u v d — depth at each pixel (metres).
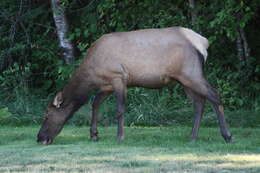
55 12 28.12
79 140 19.06
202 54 17.88
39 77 30.11
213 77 26.62
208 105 25.44
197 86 17.64
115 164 13.94
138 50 18.00
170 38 17.89
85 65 18.64
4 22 30.19
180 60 17.73
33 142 18.80
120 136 18.48
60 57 29.34
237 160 14.23
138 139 18.75
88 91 18.78
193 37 17.95
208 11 26.67
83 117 24.94
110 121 24.84
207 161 14.12
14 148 17.41
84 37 29.14
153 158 14.69
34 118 25.66
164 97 26.20
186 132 20.75
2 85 27.80
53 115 18.52
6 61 29.64
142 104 25.95
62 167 13.70
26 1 29.98
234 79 26.95
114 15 27.06
